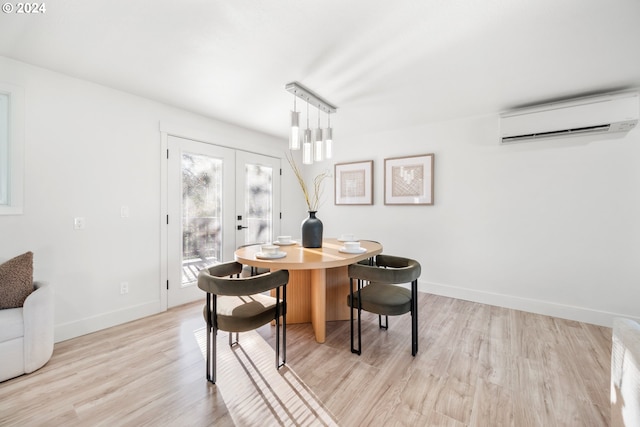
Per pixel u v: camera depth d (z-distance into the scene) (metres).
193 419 1.37
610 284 2.51
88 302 2.32
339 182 4.26
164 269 2.83
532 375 1.74
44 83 2.09
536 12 1.46
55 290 2.15
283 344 1.83
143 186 2.67
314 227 2.45
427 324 2.53
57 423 1.33
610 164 2.51
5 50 1.85
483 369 1.81
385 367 1.83
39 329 1.77
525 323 2.55
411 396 1.55
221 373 1.75
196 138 3.12
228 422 1.35
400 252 3.70
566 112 2.52
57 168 2.16
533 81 2.28
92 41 1.76
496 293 3.04
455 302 3.14
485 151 3.11
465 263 3.23
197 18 1.54
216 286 1.52
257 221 3.93
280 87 2.41
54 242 2.14
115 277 2.48
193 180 3.13
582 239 2.62
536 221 2.84
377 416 1.40
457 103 2.77
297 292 2.55
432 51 1.84
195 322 2.54
